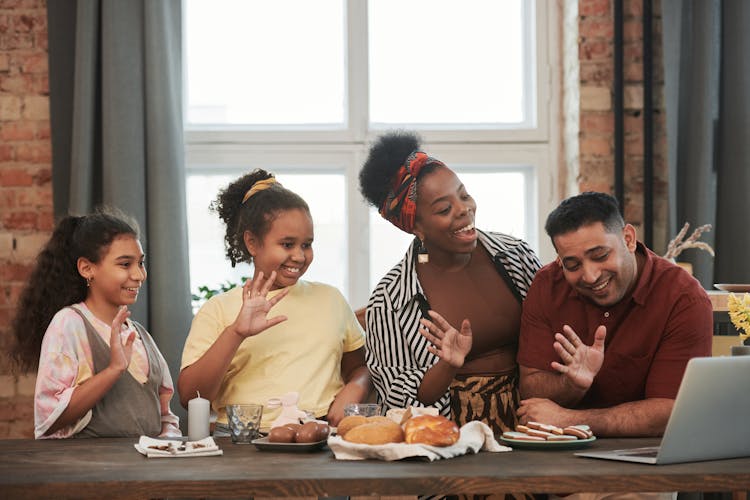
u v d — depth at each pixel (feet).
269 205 6.99
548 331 6.61
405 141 7.34
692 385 4.74
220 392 6.98
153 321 10.57
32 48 11.14
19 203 11.10
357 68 11.87
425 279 7.22
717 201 11.12
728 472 4.63
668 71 10.98
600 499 5.73
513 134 11.91
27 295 7.28
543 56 11.96
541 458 5.06
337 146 11.80
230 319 6.89
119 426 6.73
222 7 12.13
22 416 10.94
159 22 10.69
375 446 4.99
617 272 6.06
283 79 12.12
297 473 4.63
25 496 4.50
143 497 4.50
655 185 11.37
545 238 11.87
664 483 4.58
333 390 7.03
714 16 11.03
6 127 11.11
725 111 11.04
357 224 11.76
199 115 12.05
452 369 6.48
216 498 5.39
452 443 5.10
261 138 11.76
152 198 10.66
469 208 7.02
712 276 10.96
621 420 5.86
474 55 12.25
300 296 7.19
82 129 10.57
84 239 7.04
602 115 11.35
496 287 7.18
